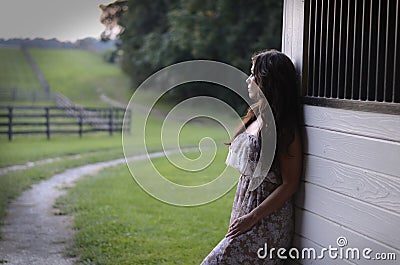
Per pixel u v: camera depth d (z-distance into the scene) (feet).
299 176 8.39
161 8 75.82
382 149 6.68
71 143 44.45
